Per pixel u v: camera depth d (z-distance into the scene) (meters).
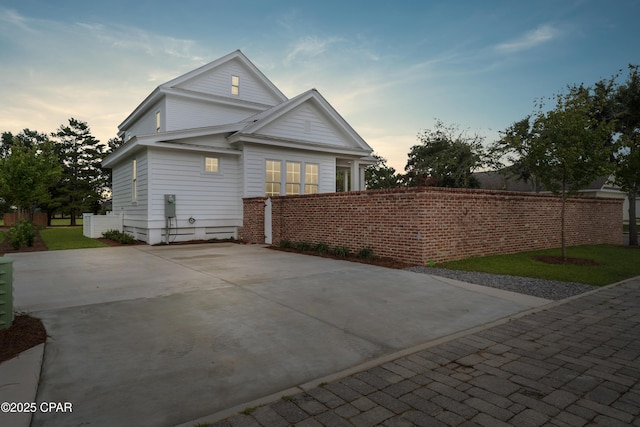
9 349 3.75
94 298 5.93
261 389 3.02
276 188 16.72
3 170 21.98
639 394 2.95
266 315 5.07
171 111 17.73
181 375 3.26
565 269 8.43
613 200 16.27
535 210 12.27
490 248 10.65
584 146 9.25
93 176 37.84
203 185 15.38
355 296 6.14
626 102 16.89
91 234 17.31
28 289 6.55
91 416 2.58
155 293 6.28
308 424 2.52
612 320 4.96
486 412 2.68
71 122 37.06
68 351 3.77
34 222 37.88
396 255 9.57
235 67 19.84
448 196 9.49
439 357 3.72
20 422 2.45
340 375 3.29
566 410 2.70
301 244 12.28
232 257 10.72
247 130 15.39
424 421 2.56
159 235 14.43
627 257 10.86
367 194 10.36
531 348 3.97
